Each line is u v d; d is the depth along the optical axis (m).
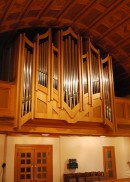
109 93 7.69
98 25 7.65
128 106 8.05
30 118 5.99
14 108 5.95
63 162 9.95
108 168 10.73
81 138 10.53
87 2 6.62
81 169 10.17
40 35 6.91
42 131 6.31
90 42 7.81
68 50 7.30
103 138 11.02
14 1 5.91
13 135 9.23
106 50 8.71
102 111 7.24
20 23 7.04
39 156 9.60
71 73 7.04
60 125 6.61
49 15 7.05
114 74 9.66
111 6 6.75
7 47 7.49
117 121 7.60
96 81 7.47
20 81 6.09
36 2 6.25
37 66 6.48
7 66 7.17
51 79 6.58
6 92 5.99
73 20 7.49
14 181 8.91
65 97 6.68
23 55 6.38
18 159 9.20
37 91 6.29
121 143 11.23
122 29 7.59
